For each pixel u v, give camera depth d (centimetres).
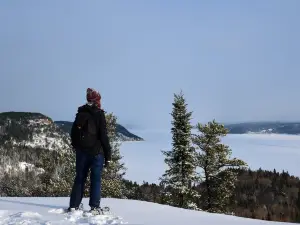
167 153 3092
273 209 8919
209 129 3020
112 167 2653
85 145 522
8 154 13338
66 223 432
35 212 491
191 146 3052
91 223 438
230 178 3011
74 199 531
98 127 531
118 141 2755
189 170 2998
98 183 530
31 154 13238
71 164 2600
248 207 8431
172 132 3097
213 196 3027
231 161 3002
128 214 543
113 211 568
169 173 3047
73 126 534
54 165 2922
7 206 560
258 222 554
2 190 2475
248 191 10588
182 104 3106
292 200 10162
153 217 526
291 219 8075
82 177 537
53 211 521
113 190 2395
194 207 2798
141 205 648
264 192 10694
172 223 476
